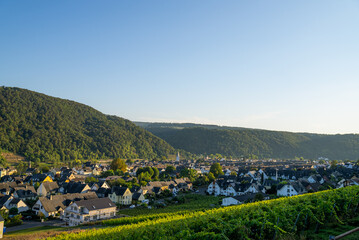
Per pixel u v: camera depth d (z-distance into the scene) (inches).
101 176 6727.4
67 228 2492.6
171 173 7706.7
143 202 4138.8
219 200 4003.4
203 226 986.7
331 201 1254.9
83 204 2989.7
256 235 972.6
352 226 1088.8
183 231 920.9
